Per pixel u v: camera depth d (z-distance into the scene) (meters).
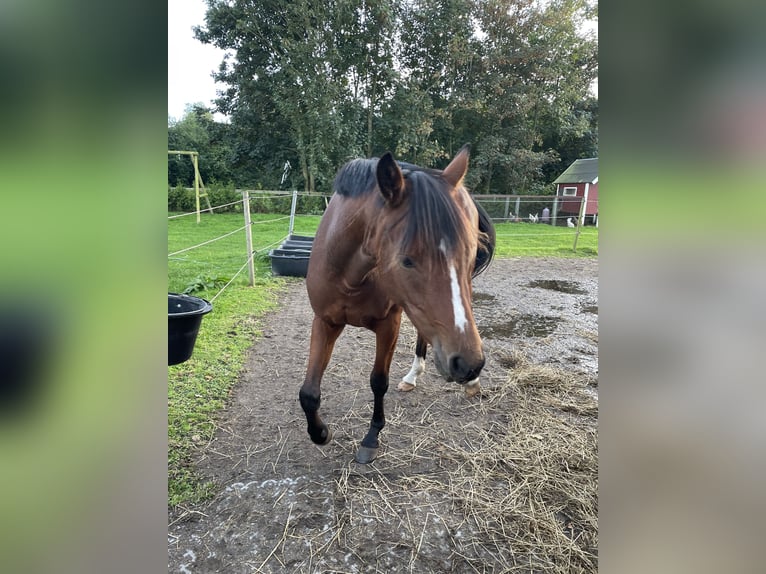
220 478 2.06
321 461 2.22
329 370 3.33
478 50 18.83
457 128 20.25
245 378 3.10
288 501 1.93
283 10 16.05
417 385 3.12
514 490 2.07
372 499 1.97
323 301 1.98
